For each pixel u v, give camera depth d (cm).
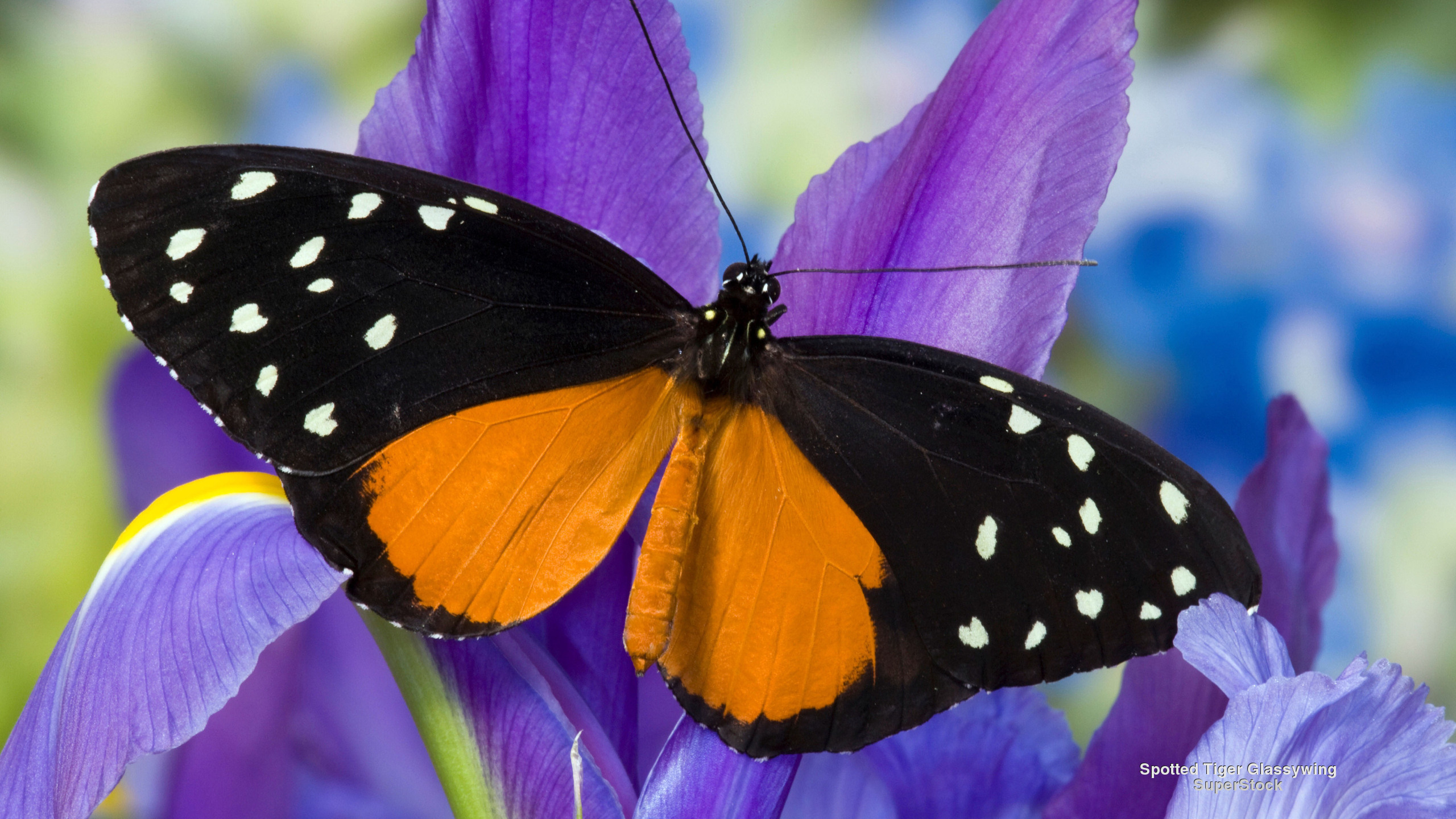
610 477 34
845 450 34
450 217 34
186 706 32
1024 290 34
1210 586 33
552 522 34
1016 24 34
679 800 33
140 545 33
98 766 32
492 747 33
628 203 35
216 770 35
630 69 35
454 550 33
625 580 34
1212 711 34
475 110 34
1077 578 34
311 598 33
